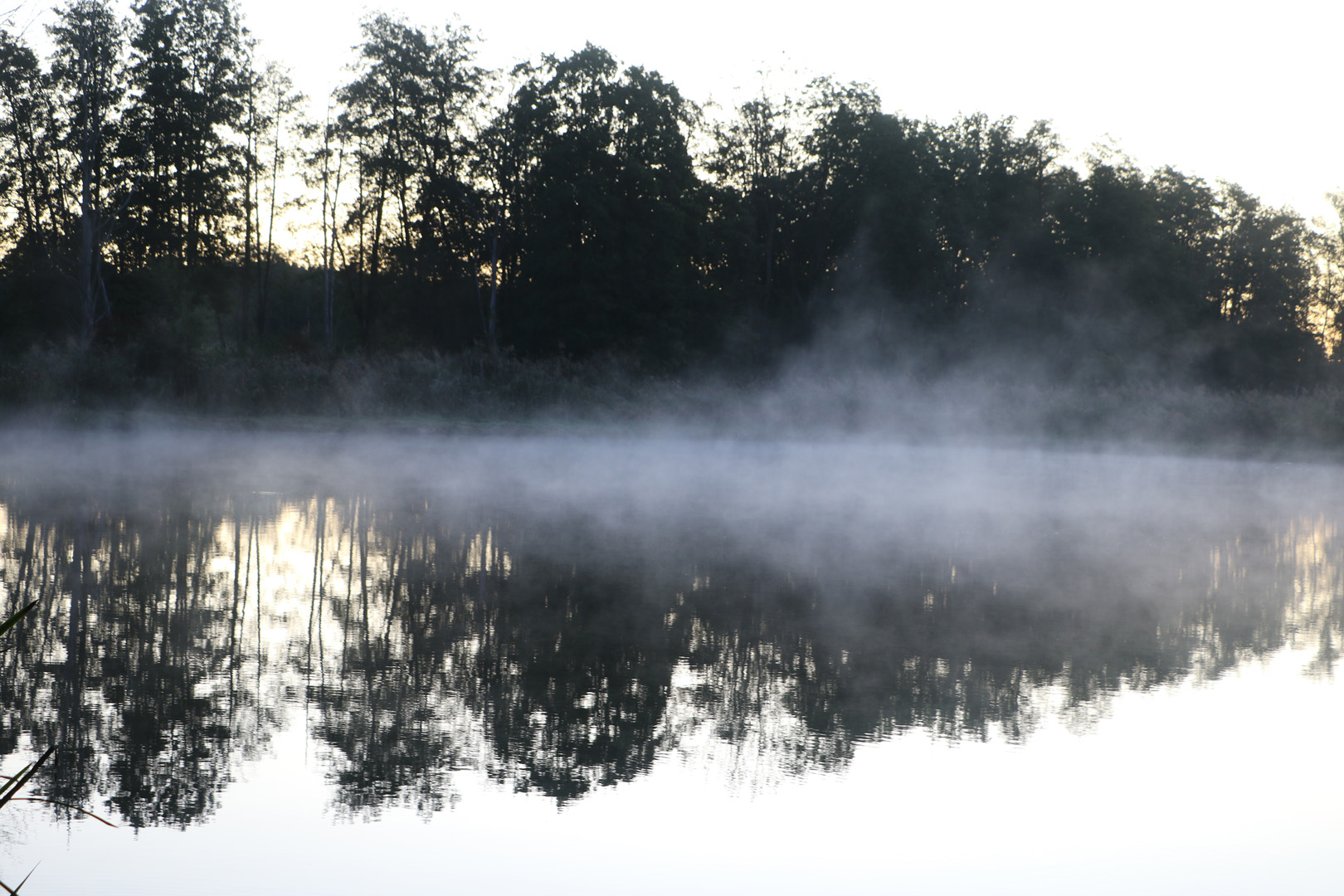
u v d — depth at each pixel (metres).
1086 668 5.91
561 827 3.69
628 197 43.62
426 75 44.31
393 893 3.13
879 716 5.01
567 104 43.62
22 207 40.12
